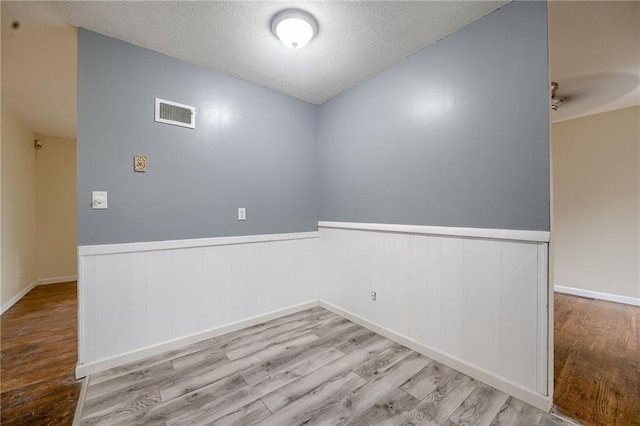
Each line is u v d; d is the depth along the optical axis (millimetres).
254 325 2674
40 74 2521
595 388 1729
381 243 2496
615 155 3400
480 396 1662
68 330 2645
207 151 2420
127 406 1574
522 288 1641
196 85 2361
